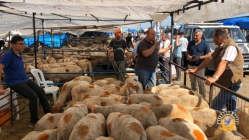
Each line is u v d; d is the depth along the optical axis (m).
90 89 5.28
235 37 12.09
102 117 3.75
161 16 8.60
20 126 5.50
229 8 5.93
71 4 5.56
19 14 9.16
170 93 5.43
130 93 5.35
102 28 19.14
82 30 21.52
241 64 4.67
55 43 25.86
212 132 4.00
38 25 13.09
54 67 9.20
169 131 3.48
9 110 5.58
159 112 4.12
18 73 5.08
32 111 5.20
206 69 11.84
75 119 3.49
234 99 4.75
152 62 6.14
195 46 6.86
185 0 5.23
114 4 5.57
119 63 8.59
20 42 4.97
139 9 7.27
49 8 7.13
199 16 6.94
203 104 4.89
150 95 4.84
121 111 3.87
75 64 9.61
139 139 2.99
